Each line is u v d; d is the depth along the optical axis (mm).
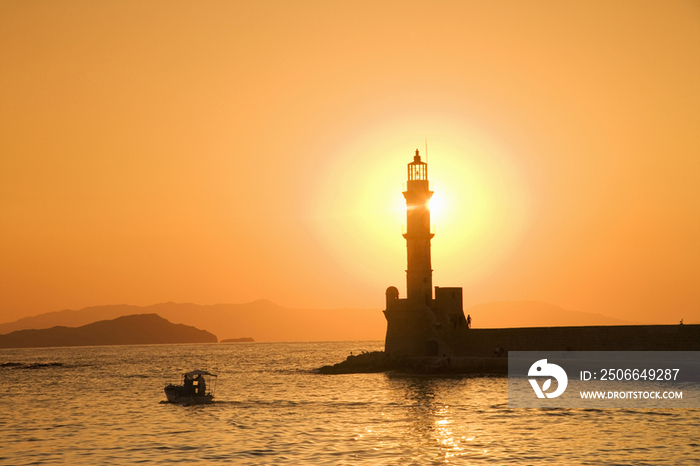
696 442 66250
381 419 82812
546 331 131125
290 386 131500
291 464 59562
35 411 99875
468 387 115812
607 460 59656
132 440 72188
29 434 77062
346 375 154375
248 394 116812
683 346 113750
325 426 78312
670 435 69750
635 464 58312
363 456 62156
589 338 124875
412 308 151000
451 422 79625
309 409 93375
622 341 120562
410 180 152125
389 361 151500
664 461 59125
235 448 66562
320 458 61594
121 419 88500
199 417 88250
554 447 64875
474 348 142500
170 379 169500
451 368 139375
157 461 61844
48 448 68500
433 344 148375
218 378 162875
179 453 65000
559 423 77688
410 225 152250
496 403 95125
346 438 70562
